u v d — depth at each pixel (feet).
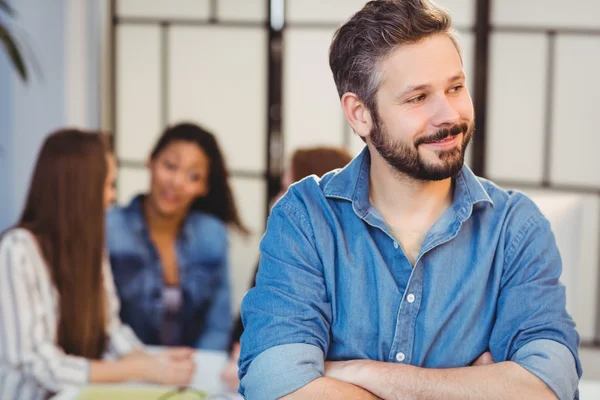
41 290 6.50
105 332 7.02
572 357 3.81
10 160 11.91
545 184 11.39
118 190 12.39
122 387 6.07
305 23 11.70
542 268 3.91
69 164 6.57
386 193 3.96
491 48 11.33
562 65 11.21
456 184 3.92
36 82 11.79
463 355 3.89
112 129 12.33
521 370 3.73
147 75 12.17
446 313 3.84
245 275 11.90
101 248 6.77
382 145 3.69
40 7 11.69
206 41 11.98
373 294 3.91
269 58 11.81
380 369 3.78
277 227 4.04
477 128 11.43
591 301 11.42
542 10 11.15
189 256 8.91
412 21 3.58
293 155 7.51
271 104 11.87
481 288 3.87
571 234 5.76
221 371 6.84
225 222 9.21
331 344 3.97
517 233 3.94
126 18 12.16
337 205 4.03
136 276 8.69
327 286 3.94
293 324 3.84
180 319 8.82
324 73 11.72
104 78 12.19
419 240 3.95
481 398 3.69
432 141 3.57
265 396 3.77
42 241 6.54
